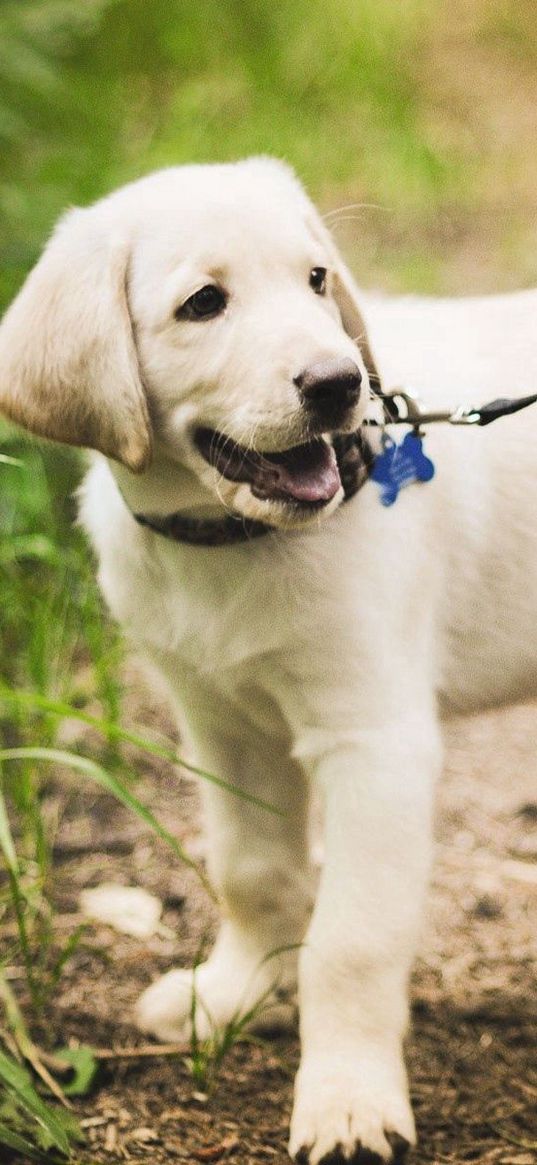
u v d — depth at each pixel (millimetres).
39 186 2043
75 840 1405
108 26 2750
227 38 2938
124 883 1365
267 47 2924
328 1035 1118
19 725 1450
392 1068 1118
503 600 1221
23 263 1801
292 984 1243
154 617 1177
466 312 1249
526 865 1380
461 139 2836
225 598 1146
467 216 2506
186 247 1106
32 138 2240
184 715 1229
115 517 1178
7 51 2076
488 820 1432
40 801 1407
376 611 1141
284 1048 1225
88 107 2373
